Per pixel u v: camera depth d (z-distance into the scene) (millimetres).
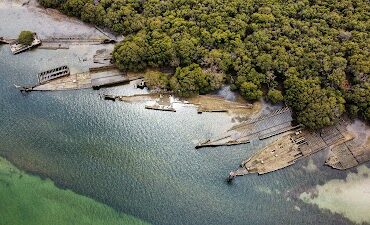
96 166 125125
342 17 143875
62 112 135500
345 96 131750
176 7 148625
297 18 146375
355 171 125625
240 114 134125
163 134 131500
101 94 138625
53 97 138250
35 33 151125
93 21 151625
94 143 129500
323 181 124000
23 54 147500
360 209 120000
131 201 119625
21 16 156625
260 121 132750
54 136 130500
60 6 155750
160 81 136000
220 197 121062
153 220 117250
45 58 146625
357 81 132250
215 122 133250
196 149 128750
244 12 146125
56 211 117938
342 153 128000
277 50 136125
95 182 122438
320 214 119375
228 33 140250
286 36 140375
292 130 131500
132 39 142625
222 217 118250
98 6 150125
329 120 127812
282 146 128875
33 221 116312
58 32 152125
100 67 142500
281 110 133750
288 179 124125
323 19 143625
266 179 123875
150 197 120375
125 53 138375
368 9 145500
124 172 124250
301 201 121062
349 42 137500
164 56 137500
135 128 132750
